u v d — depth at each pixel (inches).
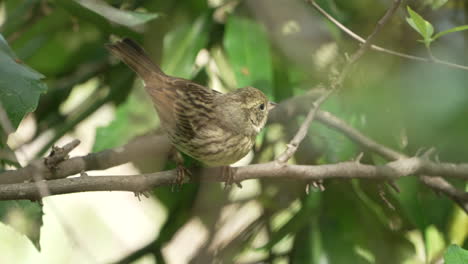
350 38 431.8
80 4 384.5
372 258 423.2
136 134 403.5
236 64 402.6
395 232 436.1
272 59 441.7
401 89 406.3
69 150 327.9
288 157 346.9
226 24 423.8
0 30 460.1
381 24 326.6
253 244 466.6
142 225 562.9
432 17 433.4
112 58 495.5
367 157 448.5
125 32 427.5
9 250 518.3
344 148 408.5
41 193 272.4
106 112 514.9
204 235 509.7
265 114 408.2
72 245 342.6
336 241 426.0
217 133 388.2
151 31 454.0
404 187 403.2
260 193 475.2
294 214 444.8
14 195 287.6
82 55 499.8
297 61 429.1
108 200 560.4
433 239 408.5
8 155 326.0
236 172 345.7
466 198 401.7
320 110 411.8
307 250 434.6
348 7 448.8
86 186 300.4
